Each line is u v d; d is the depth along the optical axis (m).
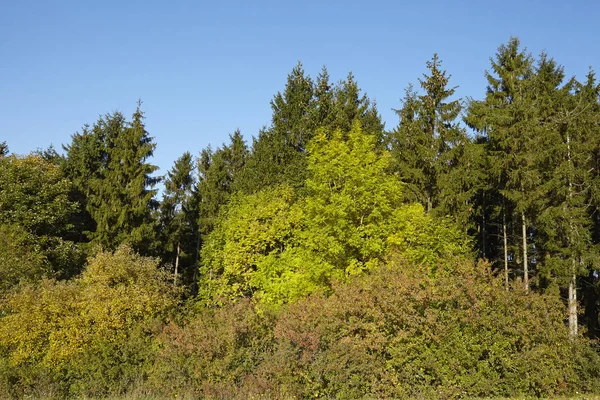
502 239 31.56
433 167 26.16
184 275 42.69
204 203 39.22
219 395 11.78
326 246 18.75
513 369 12.38
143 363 13.30
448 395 11.80
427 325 12.37
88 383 12.80
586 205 23.56
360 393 11.70
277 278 20.69
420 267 14.68
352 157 20.03
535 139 23.11
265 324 13.54
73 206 30.78
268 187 27.17
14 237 23.97
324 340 12.17
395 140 31.20
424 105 27.12
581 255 21.92
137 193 32.22
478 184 27.22
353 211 19.00
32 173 29.78
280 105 31.03
